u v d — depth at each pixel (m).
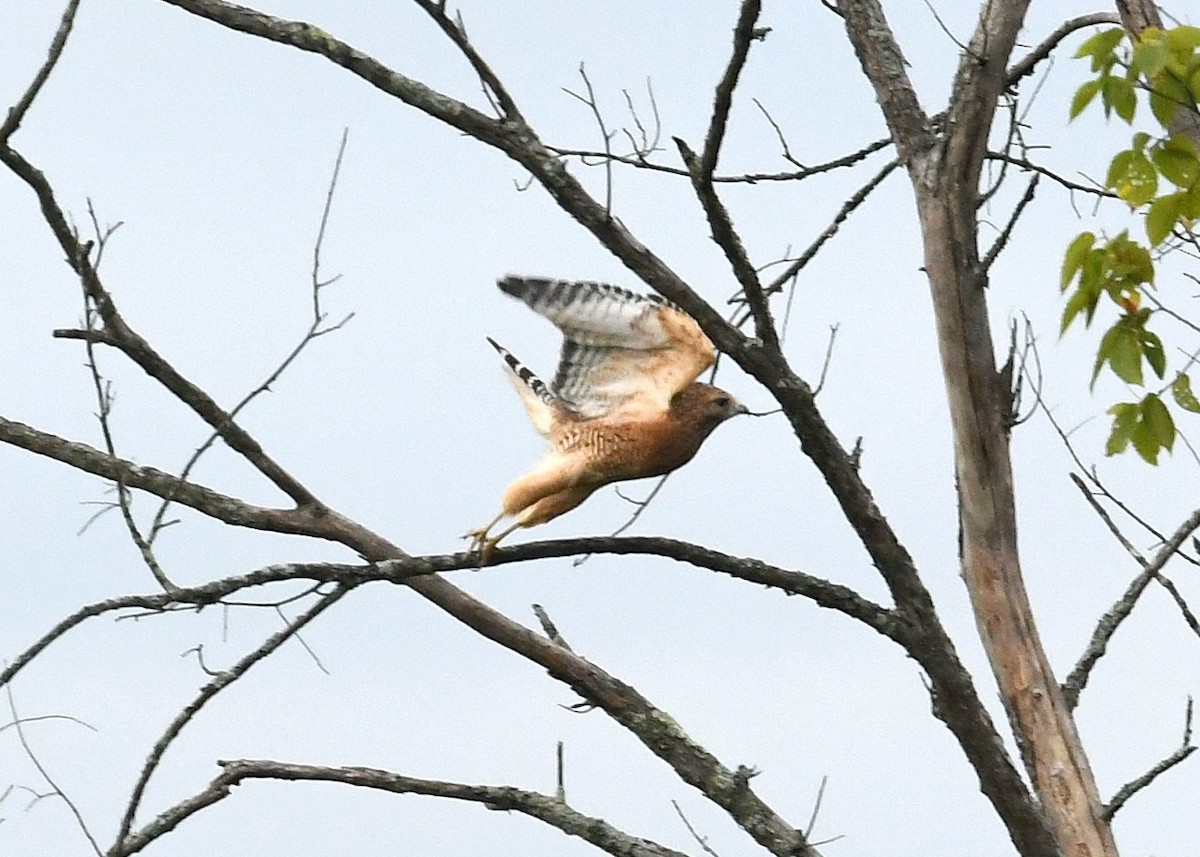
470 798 11.96
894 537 10.16
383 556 12.35
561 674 12.62
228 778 11.37
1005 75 10.78
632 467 11.89
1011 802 10.46
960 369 11.01
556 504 12.26
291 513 12.30
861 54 11.31
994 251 10.88
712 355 11.73
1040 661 11.09
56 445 11.66
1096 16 13.13
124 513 9.83
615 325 11.59
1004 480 11.09
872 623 10.36
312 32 9.79
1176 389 9.51
